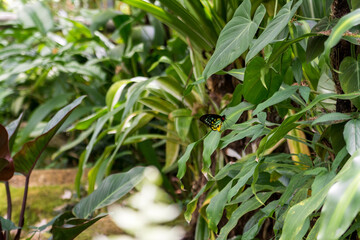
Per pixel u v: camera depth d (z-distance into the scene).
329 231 1.09
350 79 1.48
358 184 1.10
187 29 2.18
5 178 1.85
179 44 3.43
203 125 2.30
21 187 3.57
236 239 1.91
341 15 1.53
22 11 4.46
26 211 2.99
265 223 2.06
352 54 1.54
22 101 4.80
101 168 2.85
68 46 4.21
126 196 3.07
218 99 2.26
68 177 3.91
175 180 3.62
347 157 1.53
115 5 6.50
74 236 1.88
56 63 4.26
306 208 1.30
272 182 1.79
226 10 2.07
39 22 4.41
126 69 3.92
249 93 1.63
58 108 4.59
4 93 4.53
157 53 3.77
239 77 1.83
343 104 1.55
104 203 1.97
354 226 1.45
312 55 1.57
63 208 3.04
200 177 2.44
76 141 3.33
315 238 1.40
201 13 2.09
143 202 2.89
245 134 1.57
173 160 2.92
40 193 3.33
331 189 1.15
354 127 1.36
